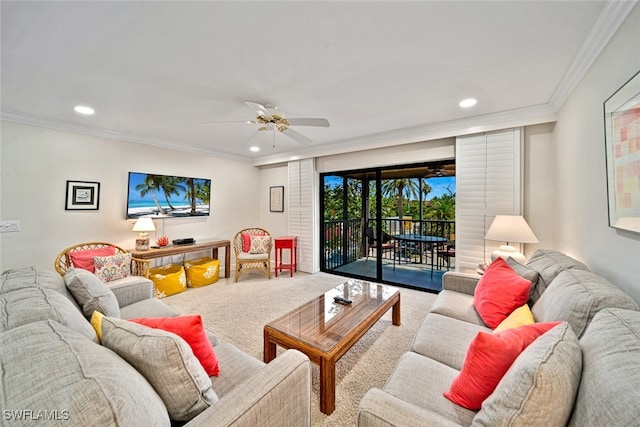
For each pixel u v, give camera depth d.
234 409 0.84
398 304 2.57
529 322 1.43
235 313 2.93
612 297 1.14
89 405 0.60
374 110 2.67
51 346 0.78
